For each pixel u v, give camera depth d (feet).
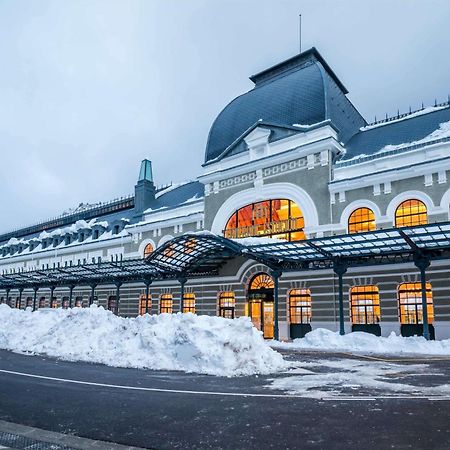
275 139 95.04
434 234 58.08
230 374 38.83
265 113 102.01
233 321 45.03
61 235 165.48
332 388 32.63
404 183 75.61
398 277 73.67
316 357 54.39
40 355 54.13
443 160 70.74
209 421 23.31
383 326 73.56
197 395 30.01
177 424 22.75
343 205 81.92
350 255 71.97
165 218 120.26
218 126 111.86
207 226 103.60
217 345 42.24
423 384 34.30
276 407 26.35
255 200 95.20
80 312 60.80
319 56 108.06
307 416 24.11
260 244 72.38
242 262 95.25
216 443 19.62
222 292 99.19
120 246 132.67
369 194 79.20
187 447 19.13
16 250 194.90
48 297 154.10
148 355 45.80
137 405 27.09
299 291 86.02
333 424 22.43
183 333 44.62
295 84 100.63
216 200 103.04
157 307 112.98
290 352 60.90
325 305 80.79
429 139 78.74
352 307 78.54
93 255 142.10
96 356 49.08
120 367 43.98
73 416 24.52
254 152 98.17
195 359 42.34
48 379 36.68
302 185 87.81
